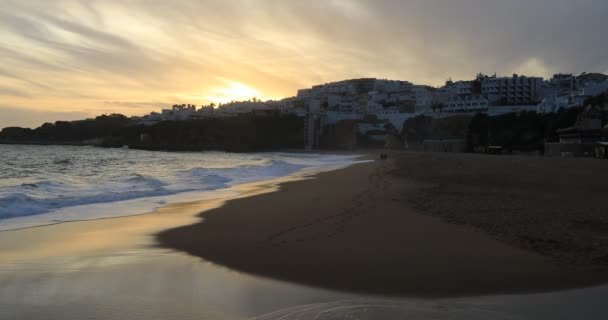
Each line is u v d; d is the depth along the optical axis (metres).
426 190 19.50
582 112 68.81
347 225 11.53
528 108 105.00
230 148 145.75
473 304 5.79
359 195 18.39
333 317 5.30
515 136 87.69
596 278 6.91
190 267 7.78
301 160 69.44
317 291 6.42
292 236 10.34
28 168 37.91
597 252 8.45
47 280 7.09
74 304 6.00
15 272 7.55
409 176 28.09
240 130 157.00
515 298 6.03
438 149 99.88
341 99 178.38
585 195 16.83
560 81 137.88
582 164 34.00
